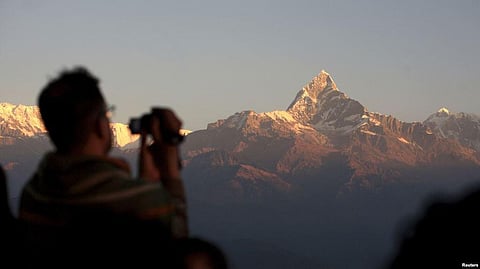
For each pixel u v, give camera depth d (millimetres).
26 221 5750
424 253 3080
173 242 5066
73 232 5410
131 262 5082
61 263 5383
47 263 5488
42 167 5801
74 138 5699
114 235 5336
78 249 5352
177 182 6129
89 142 5762
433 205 3123
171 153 6180
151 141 6195
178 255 4883
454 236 3027
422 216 3145
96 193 5449
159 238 5305
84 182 5504
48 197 5594
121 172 5695
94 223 5398
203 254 4879
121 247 5227
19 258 5852
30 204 5738
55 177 5609
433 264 3055
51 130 5688
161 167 6164
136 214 5418
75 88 5629
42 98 5699
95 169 5574
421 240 3105
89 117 5676
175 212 5863
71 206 5488
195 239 5074
